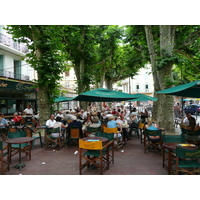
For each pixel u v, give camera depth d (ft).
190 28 35.06
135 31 45.16
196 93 19.58
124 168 16.40
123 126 25.49
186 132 20.99
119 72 85.87
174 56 28.84
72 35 47.19
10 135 18.58
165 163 17.61
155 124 22.74
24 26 29.84
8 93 49.52
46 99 32.96
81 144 14.85
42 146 25.34
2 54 53.83
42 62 30.71
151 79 174.29
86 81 56.18
